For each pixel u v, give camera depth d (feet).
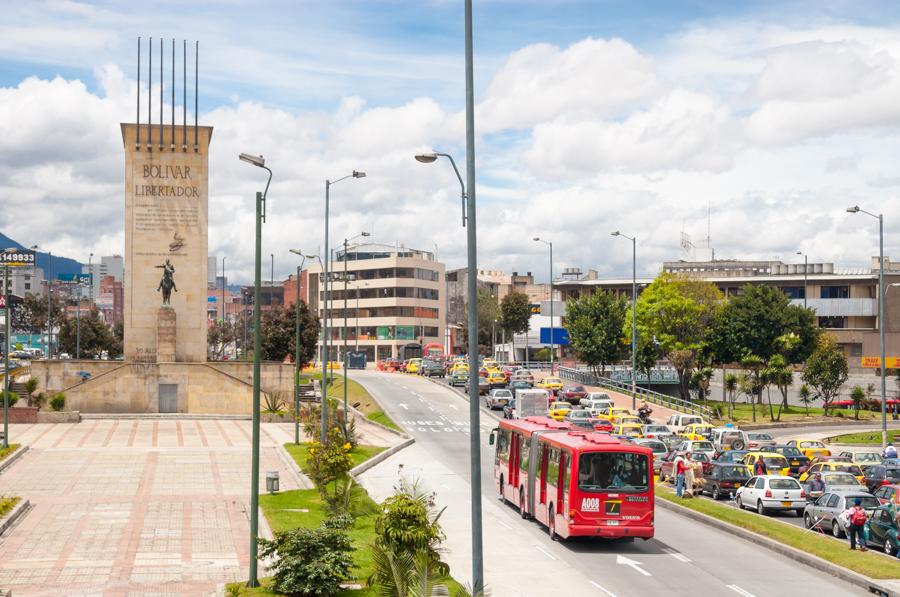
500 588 86.28
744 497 139.85
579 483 106.32
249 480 156.87
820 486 134.51
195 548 105.09
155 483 152.46
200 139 282.15
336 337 647.15
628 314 343.46
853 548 101.30
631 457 107.34
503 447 145.38
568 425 131.44
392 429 245.86
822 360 315.58
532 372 429.38
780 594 84.17
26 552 102.63
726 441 210.59
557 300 547.90
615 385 353.31
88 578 90.94
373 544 80.74
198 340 281.54
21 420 244.42
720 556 103.30
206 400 278.26
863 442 250.37
